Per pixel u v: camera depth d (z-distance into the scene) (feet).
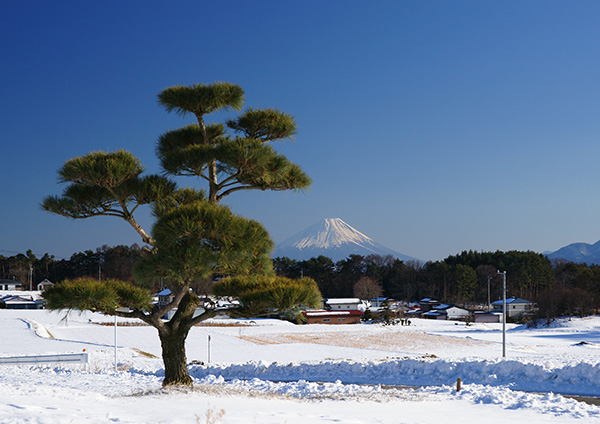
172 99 60.08
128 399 47.03
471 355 148.25
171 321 60.03
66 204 56.44
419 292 490.90
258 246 51.47
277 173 56.49
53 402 37.58
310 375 88.79
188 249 48.37
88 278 54.85
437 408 53.11
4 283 427.74
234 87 61.62
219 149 54.80
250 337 192.85
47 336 172.96
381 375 86.63
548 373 77.36
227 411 38.17
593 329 269.03
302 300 56.03
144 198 56.80
